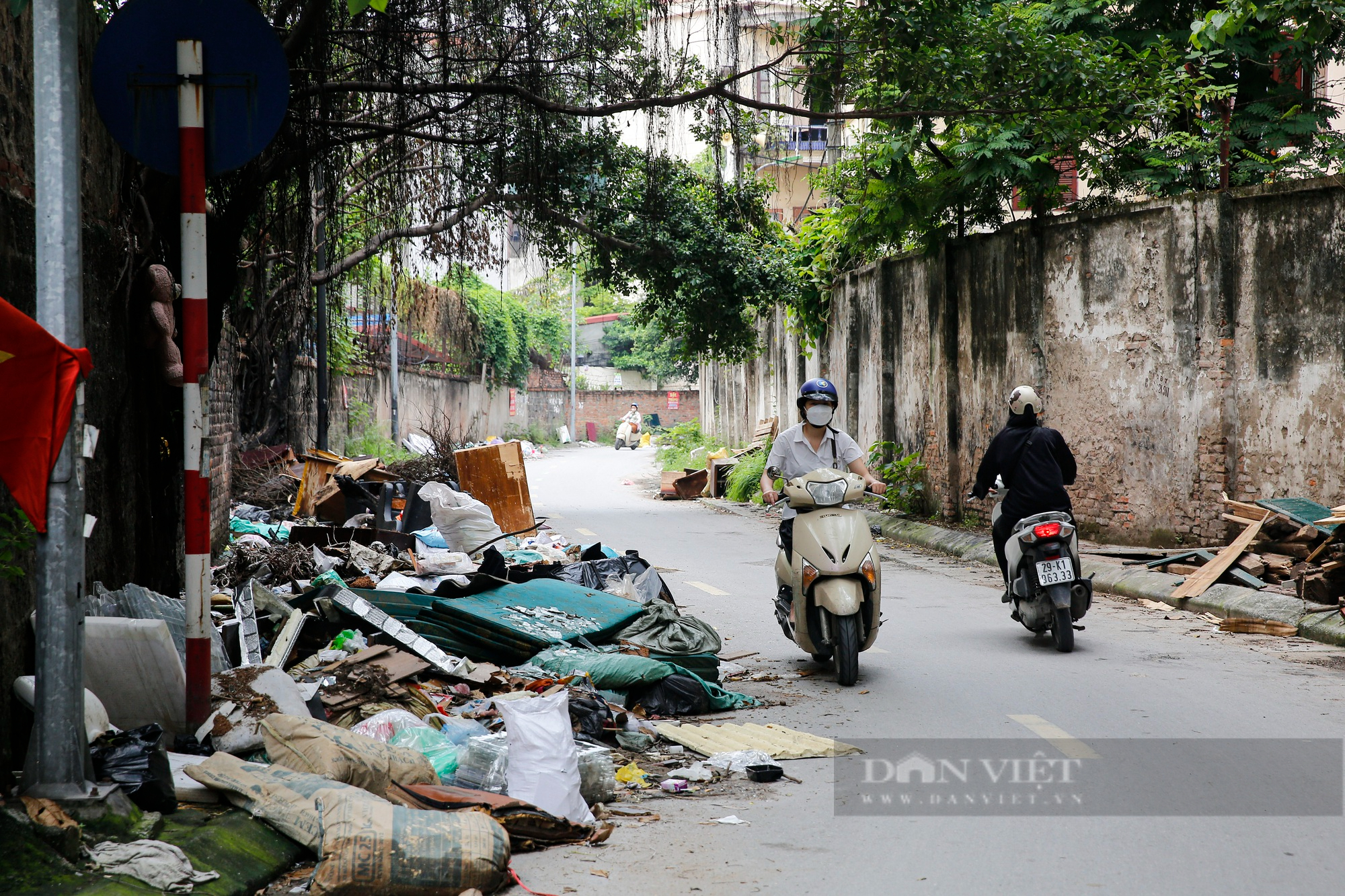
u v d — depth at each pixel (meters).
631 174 16.31
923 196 14.89
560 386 60.97
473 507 11.31
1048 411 14.08
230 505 13.75
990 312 15.27
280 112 4.84
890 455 18.50
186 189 4.73
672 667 6.40
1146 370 12.50
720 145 9.87
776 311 27.34
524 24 9.14
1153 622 9.34
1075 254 13.56
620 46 9.34
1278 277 11.02
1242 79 15.05
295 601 6.85
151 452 6.80
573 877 3.88
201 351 4.74
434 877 3.58
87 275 5.64
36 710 3.66
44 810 3.44
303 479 15.50
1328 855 4.02
